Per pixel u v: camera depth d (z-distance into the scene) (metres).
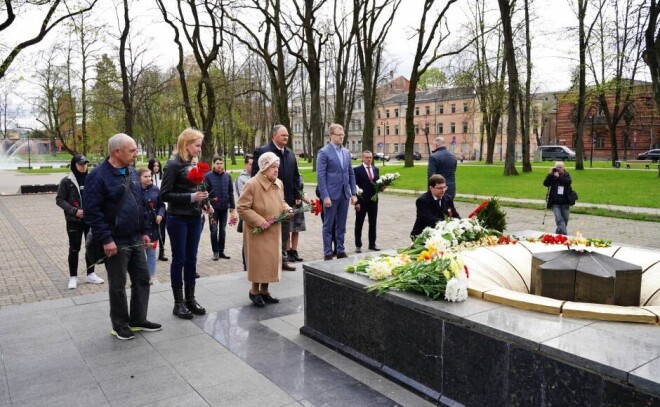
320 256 9.09
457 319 3.25
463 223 5.26
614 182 21.98
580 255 4.02
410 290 3.85
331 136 7.81
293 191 7.75
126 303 4.81
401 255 4.50
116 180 4.63
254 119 54.28
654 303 3.98
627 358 2.55
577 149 27.98
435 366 3.46
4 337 4.85
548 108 54.16
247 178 8.99
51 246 10.73
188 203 5.24
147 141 48.88
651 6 17.36
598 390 2.51
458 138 74.19
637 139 51.34
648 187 20.00
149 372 4.02
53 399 3.58
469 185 22.70
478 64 31.33
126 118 27.11
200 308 5.50
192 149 5.31
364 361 4.05
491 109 34.69
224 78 31.02
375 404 3.44
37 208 18.95
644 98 34.28
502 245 5.21
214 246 8.82
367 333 4.08
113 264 4.68
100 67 31.33
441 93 75.19
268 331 4.93
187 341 4.69
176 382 3.83
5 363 4.23
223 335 4.84
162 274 7.80
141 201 4.86
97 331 5.00
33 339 4.79
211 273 7.82
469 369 3.21
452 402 3.32
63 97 33.34
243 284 6.79
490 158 38.12
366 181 9.17
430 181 6.41
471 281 4.04
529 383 2.84
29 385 3.81
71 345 4.62
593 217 13.95
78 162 6.77
